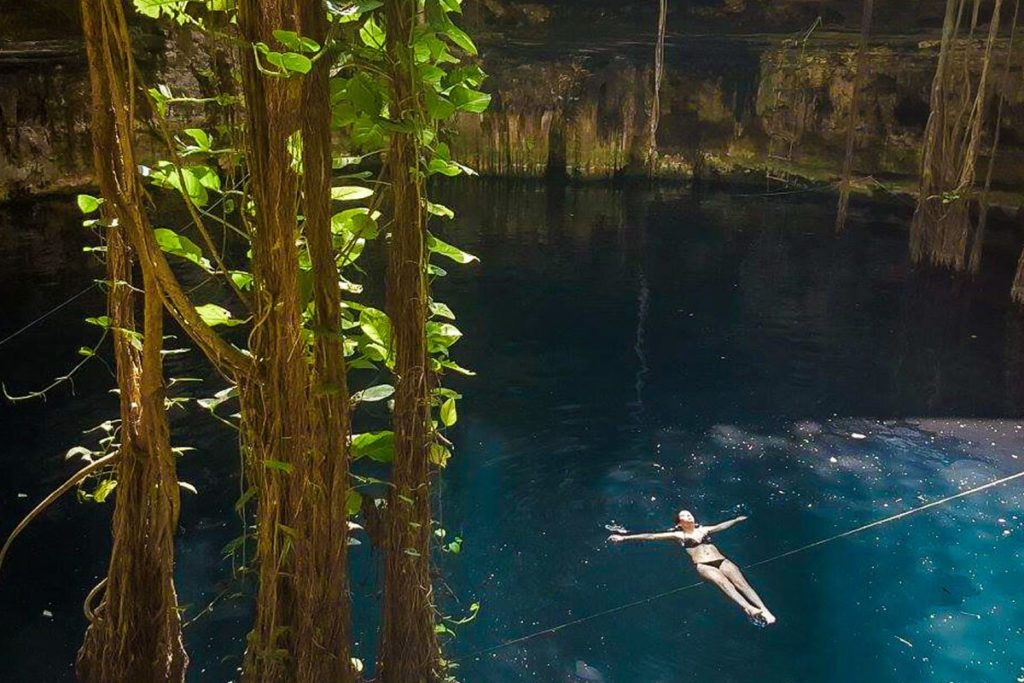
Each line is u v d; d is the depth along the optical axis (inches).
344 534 103.9
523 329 299.4
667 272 365.4
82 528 169.9
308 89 87.5
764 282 353.1
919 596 164.2
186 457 197.8
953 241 361.4
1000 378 262.2
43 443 199.2
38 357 244.8
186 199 94.1
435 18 94.3
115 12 86.7
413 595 113.4
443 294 332.8
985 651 149.6
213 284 307.3
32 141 413.1
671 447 221.5
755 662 146.9
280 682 103.4
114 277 107.3
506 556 175.6
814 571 172.9
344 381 99.1
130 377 109.2
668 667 145.3
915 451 218.8
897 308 323.0
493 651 148.1
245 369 98.0
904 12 576.1
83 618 145.3
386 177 118.6
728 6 639.8
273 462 96.0
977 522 188.4
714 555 170.9
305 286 98.0
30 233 364.5
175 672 117.4
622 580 169.3
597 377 262.4
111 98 90.5
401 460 109.7
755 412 241.1
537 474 206.7
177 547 166.2
